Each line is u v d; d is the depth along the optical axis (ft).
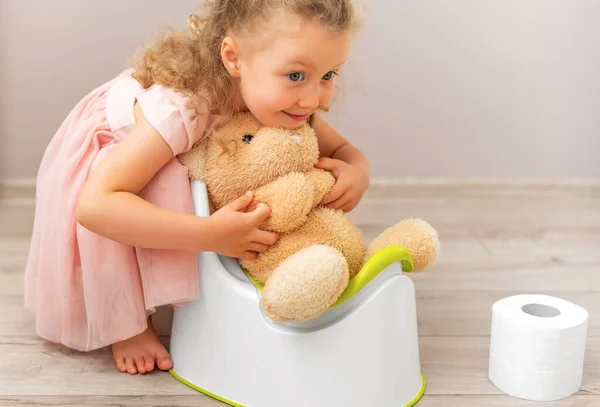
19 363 3.58
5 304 4.24
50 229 3.55
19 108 6.18
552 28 6.39
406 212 6.17
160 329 3.92
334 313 3.03
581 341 3.30
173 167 3.31
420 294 4.46
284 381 3.05
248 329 3.13
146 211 3.09
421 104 6.47
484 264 4.98
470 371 3.55
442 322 4.08
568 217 6.10
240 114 3.40
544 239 5.54
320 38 2.99
